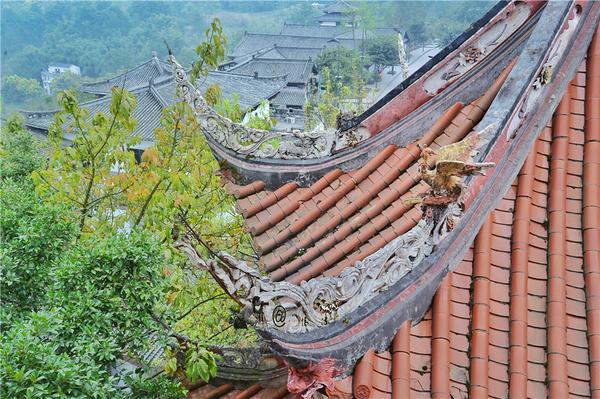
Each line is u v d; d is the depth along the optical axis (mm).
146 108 49156
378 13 94625
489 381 7578
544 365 7676
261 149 11977
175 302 12164
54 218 10852
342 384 7406
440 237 8078
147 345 9180
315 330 7242
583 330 7891
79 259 9367
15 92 69188
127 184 14492
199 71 14508
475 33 10445
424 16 90688
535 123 9320
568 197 8914
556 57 9289
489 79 10531
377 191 10836
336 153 11672
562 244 8484
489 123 8703
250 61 88812
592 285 8109
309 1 151375
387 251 7699
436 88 10867
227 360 9531
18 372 7207
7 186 13406
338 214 10828
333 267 9977
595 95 9531
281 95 74875
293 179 11906
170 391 9031
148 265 9406
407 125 11172
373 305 7668
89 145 13938
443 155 7488
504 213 8820
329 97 41156
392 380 7527
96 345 8398
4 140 23094
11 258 10266
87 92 62031
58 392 7336
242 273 6723
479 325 7879
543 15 9258
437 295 8133
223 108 18109
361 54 83250
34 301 10375
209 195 15953
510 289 8203
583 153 9250
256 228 11336
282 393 9047
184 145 15414
